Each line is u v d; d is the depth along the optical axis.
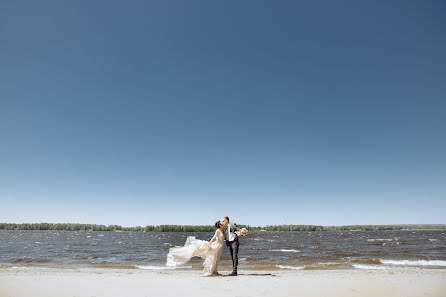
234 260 11.62
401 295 7.79
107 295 7.64
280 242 71.69
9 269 16.34
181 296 7.47
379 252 33.62
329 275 12.56
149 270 16.30
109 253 35.06
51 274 13.13
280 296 7.55
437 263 21.81
